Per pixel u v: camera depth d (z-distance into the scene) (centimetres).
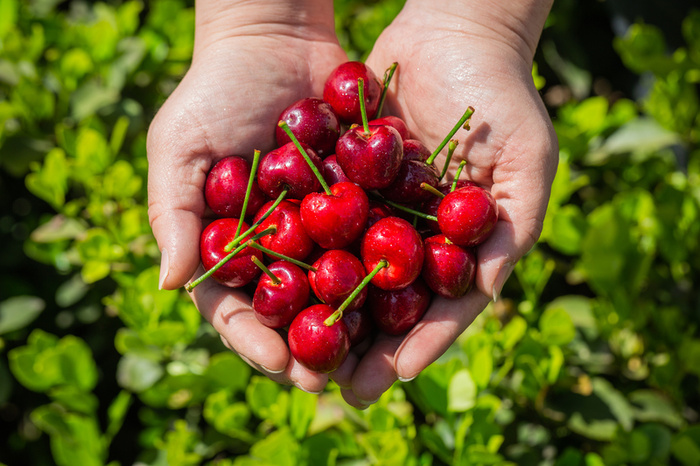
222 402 51
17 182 65
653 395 54
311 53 57
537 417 54
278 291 47
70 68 61
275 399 50
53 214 65
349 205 47
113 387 63
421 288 48
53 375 53
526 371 51
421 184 48
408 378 47
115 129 58
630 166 63
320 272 47
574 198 66
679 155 65
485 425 49
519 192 49
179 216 49
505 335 52
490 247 48
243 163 50
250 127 53
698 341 53
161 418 57
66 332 63
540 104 51
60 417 52
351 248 49
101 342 62
